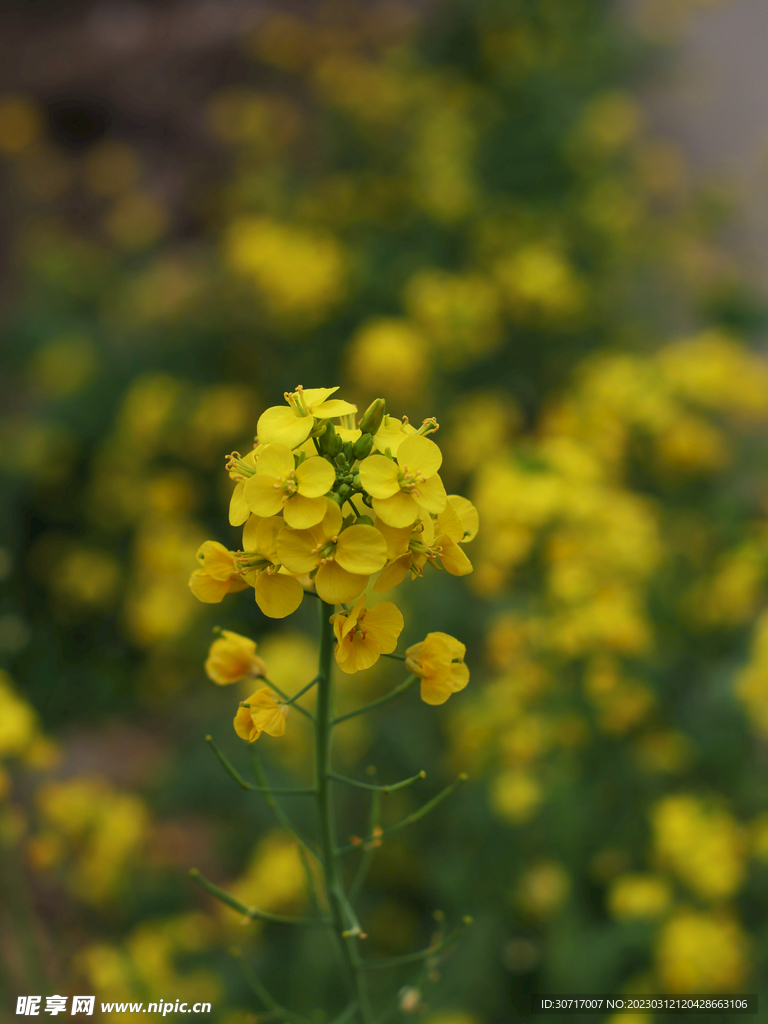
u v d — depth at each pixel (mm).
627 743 439
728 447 605
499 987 397
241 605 652
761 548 474
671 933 363
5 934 399
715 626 484
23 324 812
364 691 479
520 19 946
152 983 381
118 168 996
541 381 715
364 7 1101
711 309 748
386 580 227
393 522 221
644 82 1011
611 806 433
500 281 698
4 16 1109
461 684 238
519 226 759
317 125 911
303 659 475
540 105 858
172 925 406
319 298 648
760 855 397
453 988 396
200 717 576
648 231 837
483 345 664
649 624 462
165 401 663
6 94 1061
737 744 438
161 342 732
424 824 460
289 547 220
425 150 798
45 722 640
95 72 1056
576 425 524
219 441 671
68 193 1024
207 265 811
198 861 500
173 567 620
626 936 375
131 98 1053
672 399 523
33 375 800
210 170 1019
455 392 687
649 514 507
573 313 703
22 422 776
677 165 956
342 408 230
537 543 404
